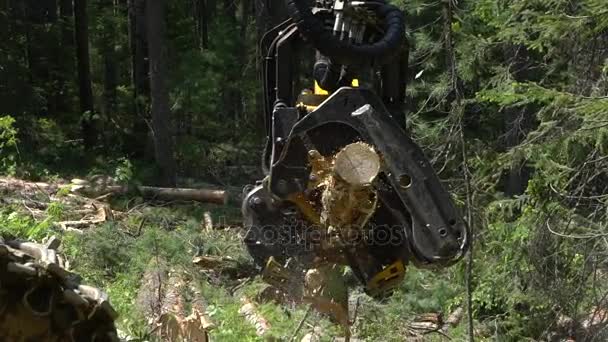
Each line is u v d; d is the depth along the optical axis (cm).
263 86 577
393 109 575
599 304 998
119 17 3055
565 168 912
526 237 991
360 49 516
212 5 3644
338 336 859
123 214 1588
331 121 515
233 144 2831
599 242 967
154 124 2316
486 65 1142
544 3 941
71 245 1177
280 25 574
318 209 530
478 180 1020
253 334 825
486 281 1095
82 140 2725
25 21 2725
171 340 832
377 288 529
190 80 2536
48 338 423
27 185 1587
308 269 539
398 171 508
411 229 515
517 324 1105
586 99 883
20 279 420
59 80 2842
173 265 1216
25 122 2366
